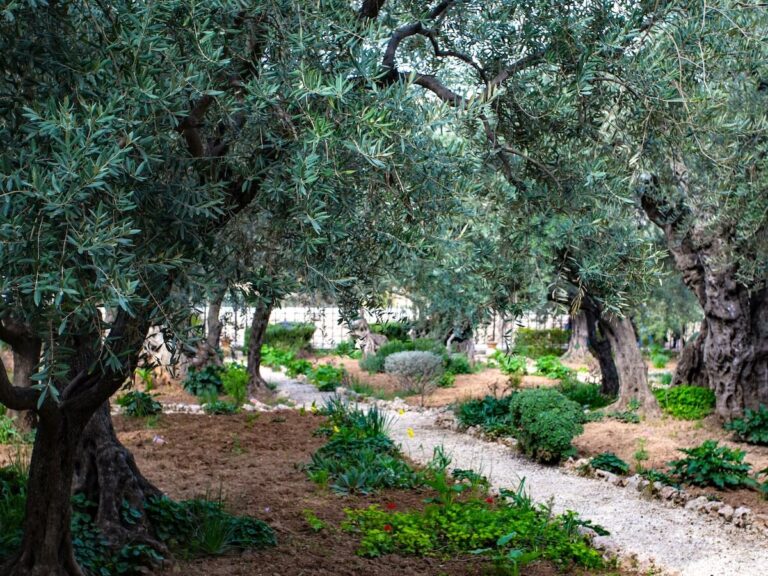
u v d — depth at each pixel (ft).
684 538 24.56
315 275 11.68
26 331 23.04
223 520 19.27
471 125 15.80
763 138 24.47
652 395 43.06
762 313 38.81
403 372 50.93
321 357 76.38
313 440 33.86
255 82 10.70
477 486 27.55
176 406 42.52
